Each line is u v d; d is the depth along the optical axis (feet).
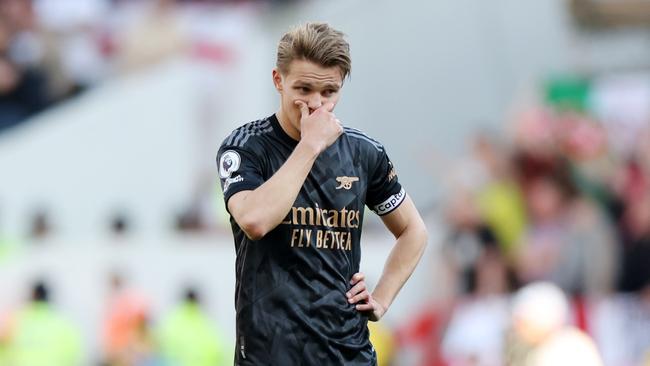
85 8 166.50
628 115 161.48
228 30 164.14
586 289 145.69
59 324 130.72
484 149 157.79
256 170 40.73
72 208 153.99
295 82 39.78
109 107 157.89
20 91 161.07
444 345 136.26
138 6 167.73
